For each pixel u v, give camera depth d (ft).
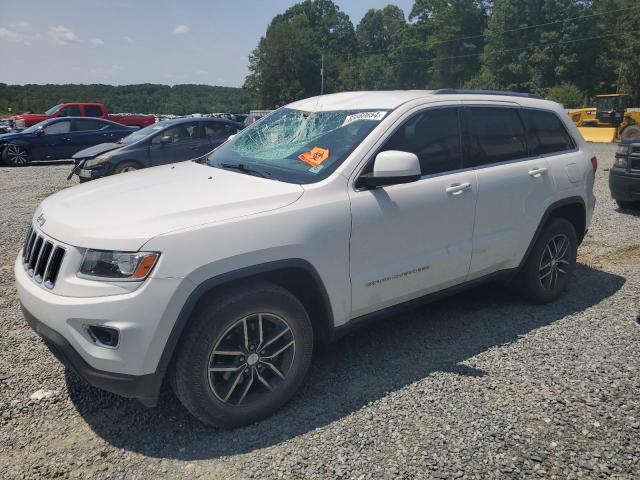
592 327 14.47
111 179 12.89
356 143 11.87
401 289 12.23
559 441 9.59
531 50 208.85
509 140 14.84
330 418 10.38
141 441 9.75
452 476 8.71
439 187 12.69
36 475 8.86
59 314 9.11
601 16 196.85
